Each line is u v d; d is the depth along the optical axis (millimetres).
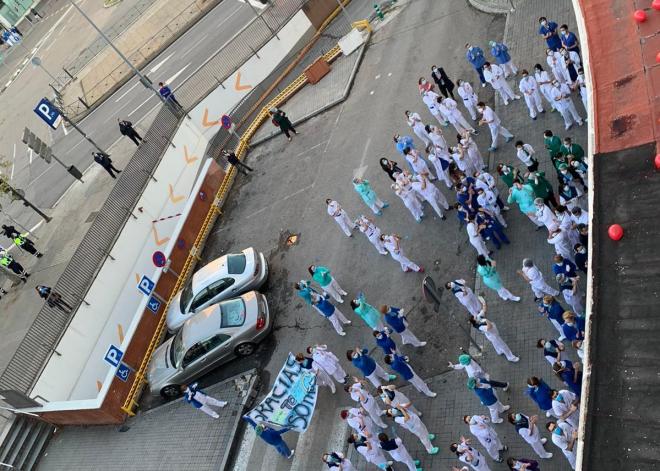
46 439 22156
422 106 23453
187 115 29438
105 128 36375
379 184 21844
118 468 19344
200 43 37656
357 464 14867
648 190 9453
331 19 32406
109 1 50906
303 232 22641
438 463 13727
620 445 7500
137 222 26219
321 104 27672
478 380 12680
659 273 8586
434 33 26156
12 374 21266
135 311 25172
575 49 17812
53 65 47188
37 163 37406
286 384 15742
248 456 17062
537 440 11805
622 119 10539
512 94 20141
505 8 23938
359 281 19125
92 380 23234
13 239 29953
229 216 26266
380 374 15742
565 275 13180
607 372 8164
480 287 16188
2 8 57625
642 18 11641
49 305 22625
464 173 17578
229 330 19250
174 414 19844
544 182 15492
